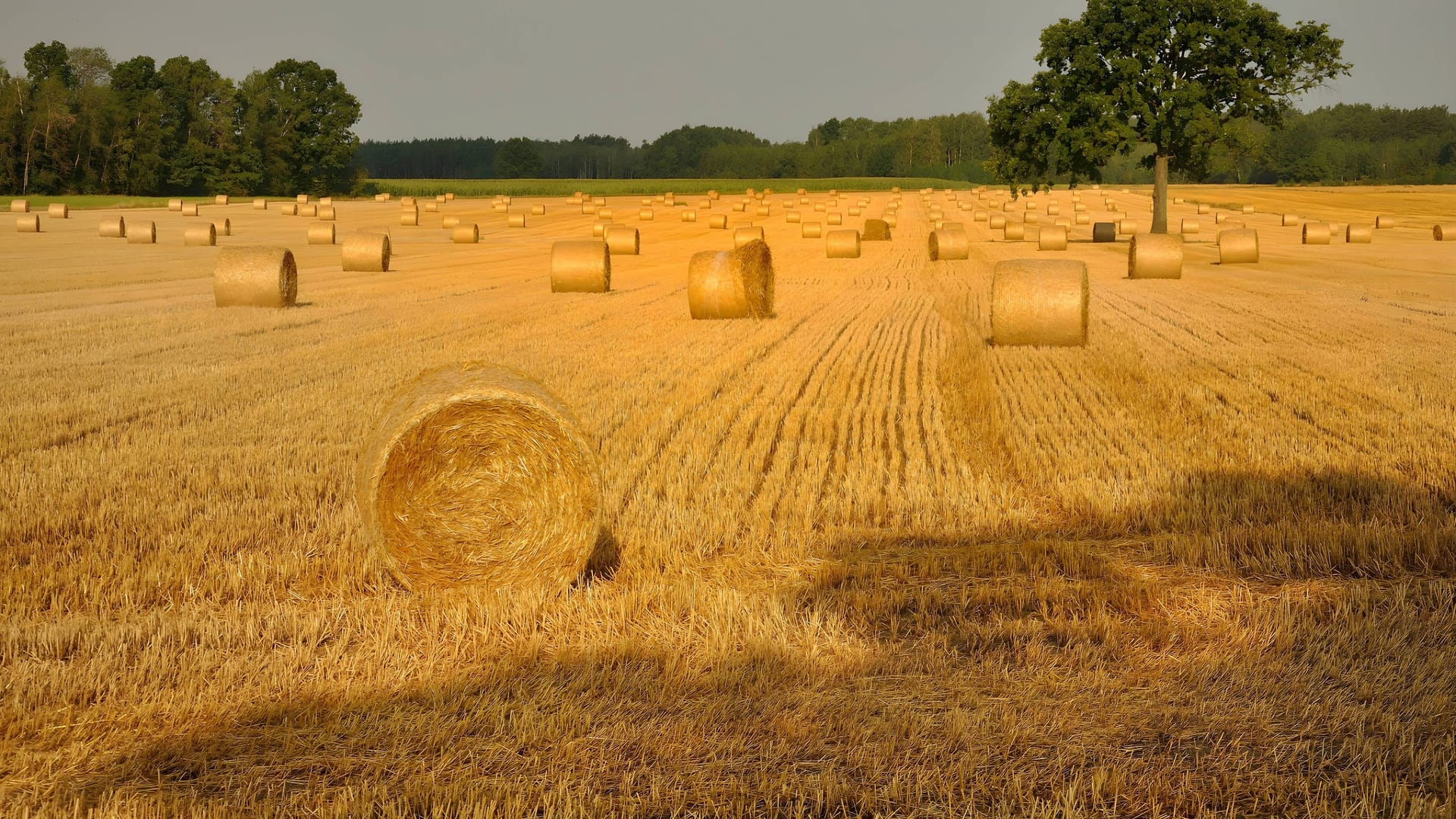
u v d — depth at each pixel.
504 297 48.75
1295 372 27.81
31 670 10.30
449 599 12.59
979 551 13.98
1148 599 12.29
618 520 15.30
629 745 9.09
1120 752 8.98
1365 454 18.89
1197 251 82.88
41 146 196.62
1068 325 32.94
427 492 12.79
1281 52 92.00
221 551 13.94
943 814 8.08
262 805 8.13
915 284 59.09
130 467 17.84
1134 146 96.44
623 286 54.94
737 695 10.04
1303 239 92.69
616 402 23.98
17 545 13.89
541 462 12.91
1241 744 9.06
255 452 19.03
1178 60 96.00
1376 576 13.14
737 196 191.50
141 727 9.36
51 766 8.70
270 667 10.47
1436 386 25.62
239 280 42.22
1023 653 10.89
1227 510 15.71
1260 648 10.98
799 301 49.25
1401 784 8.17
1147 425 21.59
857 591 12.63
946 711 9.62
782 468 18.36
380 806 8.16
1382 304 45.47
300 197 164.62
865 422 22.28
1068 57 96.94
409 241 96.56
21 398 23.64
